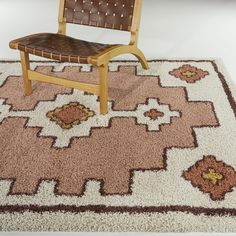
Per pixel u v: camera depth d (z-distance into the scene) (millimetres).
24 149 1521
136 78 2086
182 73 2121
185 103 1834
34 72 1840
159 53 2393
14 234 1152
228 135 1585
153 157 1463
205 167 1400
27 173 1390
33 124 1687
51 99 1891
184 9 3209
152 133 1612
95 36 2686
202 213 1195
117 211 1210
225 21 2908
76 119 1722
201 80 2041
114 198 1264
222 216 1184
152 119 1713
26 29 2801
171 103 1840
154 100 1869
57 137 1594
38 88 1997
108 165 1423
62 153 1494
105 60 1623
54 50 1654
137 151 1499
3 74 2148
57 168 1412
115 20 1974
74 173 1385
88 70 2182
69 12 2043
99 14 1994
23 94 1940
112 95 1918
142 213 1200
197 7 3256
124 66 2229
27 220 1185
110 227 1159
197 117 1719
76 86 1758
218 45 2486
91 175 1373
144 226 1158
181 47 2475
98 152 1496
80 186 1321
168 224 1161
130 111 1783
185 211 1205
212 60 2262
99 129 1646
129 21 1945
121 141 1562
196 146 1521
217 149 1499
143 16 3053
